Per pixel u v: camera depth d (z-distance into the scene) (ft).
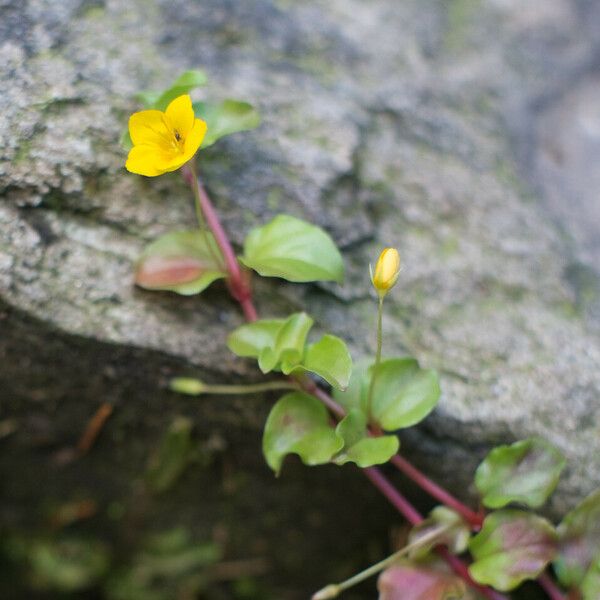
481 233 1.15
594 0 1.30
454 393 1.08
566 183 1.20
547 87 1.25
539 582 1.07
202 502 1.18
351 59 1.20
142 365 1.09
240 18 1.19
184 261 1.07
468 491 1.09
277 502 1.17
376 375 1.05
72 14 1.13
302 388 1.05
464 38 1.26
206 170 1.11
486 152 1.20
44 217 1.07
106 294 1.07
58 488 1.18
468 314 1.12
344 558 1.19
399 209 1.15
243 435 1.13
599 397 1.10
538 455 1.04
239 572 1.22
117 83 1.11
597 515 1.04
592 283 1.15
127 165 1.01
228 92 1.15
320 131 1.15
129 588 1.24
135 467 1.16
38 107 1.09
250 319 1.07
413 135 1.18
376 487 1.13
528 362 1.10
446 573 1.05
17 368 1.09
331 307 1.10
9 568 1.23
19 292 1.06
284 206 1.12
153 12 1.16
